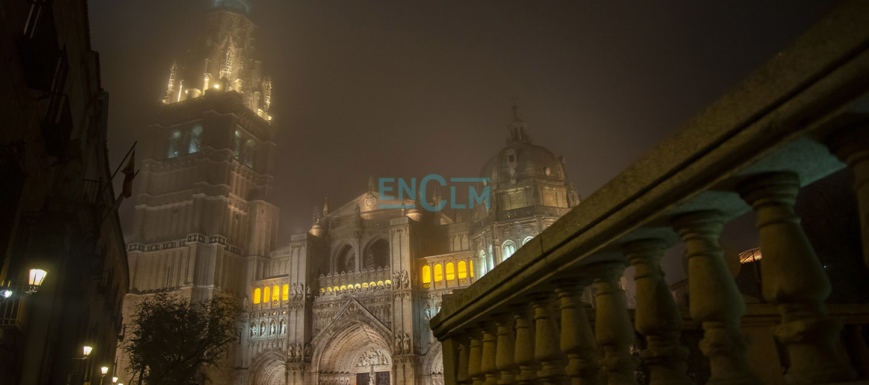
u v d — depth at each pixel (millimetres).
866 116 2680
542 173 74688
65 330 22688
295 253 78938
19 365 18891
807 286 2928
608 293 4852
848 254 26812
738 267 7184
